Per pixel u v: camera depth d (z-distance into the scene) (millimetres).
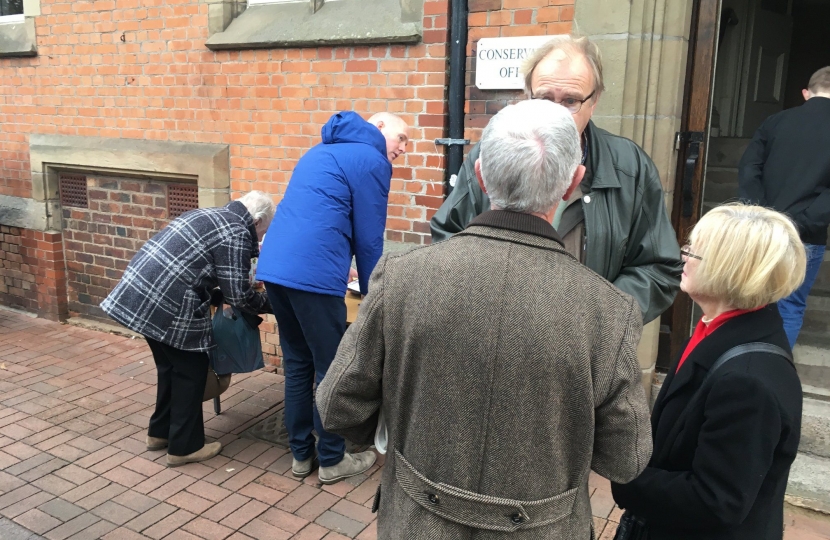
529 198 1224
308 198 2863
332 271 2855
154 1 4621
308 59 4090
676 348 3594
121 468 3244
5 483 3086
